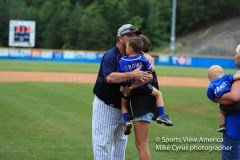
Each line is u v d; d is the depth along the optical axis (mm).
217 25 73938
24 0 81312
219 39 70062
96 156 7898
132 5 78875
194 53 68875
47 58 58688
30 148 10789
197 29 75875
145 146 7539
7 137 11938
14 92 22281
